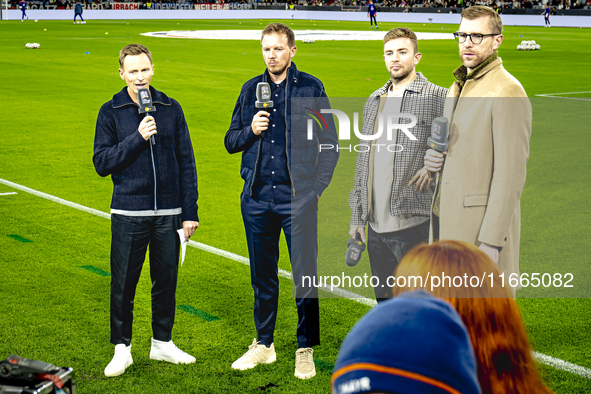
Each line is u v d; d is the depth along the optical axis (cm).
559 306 439
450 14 5819
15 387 116
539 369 110
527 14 5731
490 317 100
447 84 1709
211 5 7519
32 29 4284
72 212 679
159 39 3488
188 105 1412
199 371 358
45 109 1351
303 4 7756
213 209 698
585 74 2016
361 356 72
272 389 338
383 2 7125
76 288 477
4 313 429
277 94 346
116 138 349
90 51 2719
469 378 72
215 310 443
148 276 512
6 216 660
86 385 340
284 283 493
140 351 384
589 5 5856
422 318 76
